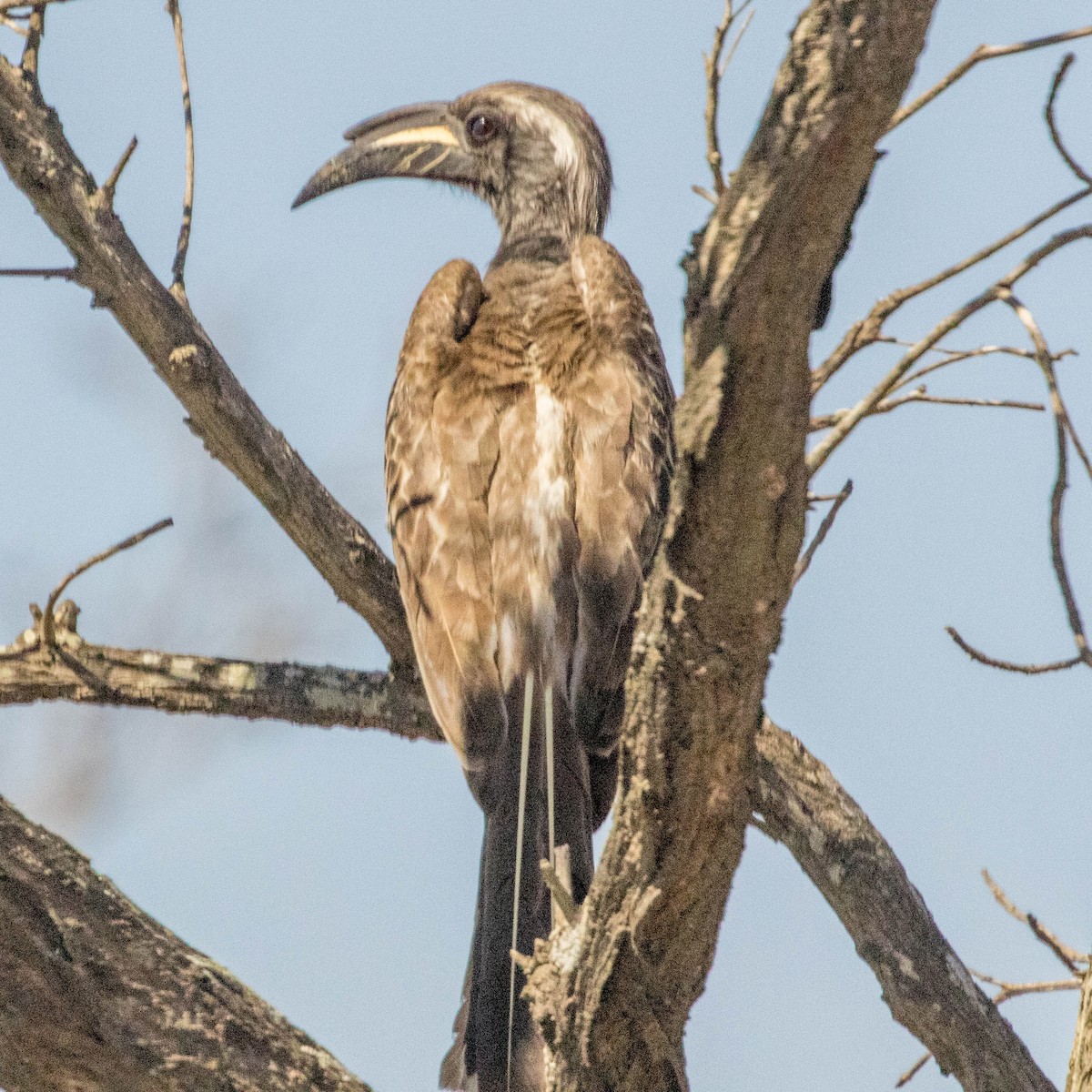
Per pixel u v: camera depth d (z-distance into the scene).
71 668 9.52
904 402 8.05
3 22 8.62
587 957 6.75
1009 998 8.34
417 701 9.75
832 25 5.53
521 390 9.76
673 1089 6.95
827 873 9.71
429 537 9.37
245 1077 7.35
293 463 9.31
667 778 6.37
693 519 5.98
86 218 8.65
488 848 8.36
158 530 8.40
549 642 8.93
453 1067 7.77
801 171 5.59
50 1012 7.12
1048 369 6.04
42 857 7.21
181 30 9.16
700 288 5.82
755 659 6.20
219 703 9.68
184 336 8.89
